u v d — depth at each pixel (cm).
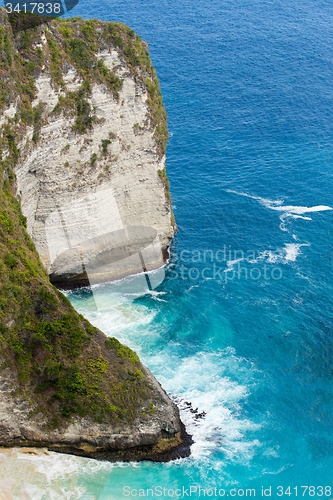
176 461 4150
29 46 4725
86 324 4288
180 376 4884
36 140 4897
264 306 5747
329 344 5294
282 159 8356
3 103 4406
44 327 4100
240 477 4059
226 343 5291
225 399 4694
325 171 8031
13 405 4041
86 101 5238
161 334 5322
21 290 4084
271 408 4631
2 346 3997
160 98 6172
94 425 4097
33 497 3709
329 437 4406
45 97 4912
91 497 3772
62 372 4112
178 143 8731
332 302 5791
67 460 4044
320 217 7094
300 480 4056
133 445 4150
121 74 5538
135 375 4244
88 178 5509
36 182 5138
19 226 4428
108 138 5550
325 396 4766
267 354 5178
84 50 5197
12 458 3991
